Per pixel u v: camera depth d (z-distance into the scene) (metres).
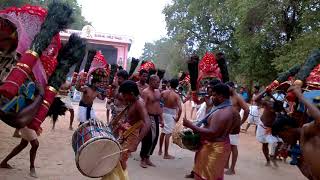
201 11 27.56
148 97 7.31
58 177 5.91
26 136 5.68
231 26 25.56
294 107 3.95
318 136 3.24
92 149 3.88
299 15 17.47
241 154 9.73
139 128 4.87
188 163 8.00
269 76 20.59
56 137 9.19
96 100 23.77
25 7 3.01
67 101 10.29
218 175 4.73
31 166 5.80
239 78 25.64
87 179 5.95
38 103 2.94
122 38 39.16
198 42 28.92
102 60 9.30
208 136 4.72
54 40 2.99
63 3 2.95
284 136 3.69
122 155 4.16
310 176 3.64
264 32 18.11
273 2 17.62
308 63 3.88
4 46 2.88
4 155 6.72
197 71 7.32
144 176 6.64
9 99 2.70
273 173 7.85
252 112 13.34
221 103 4.84
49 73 3.01
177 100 8.35
